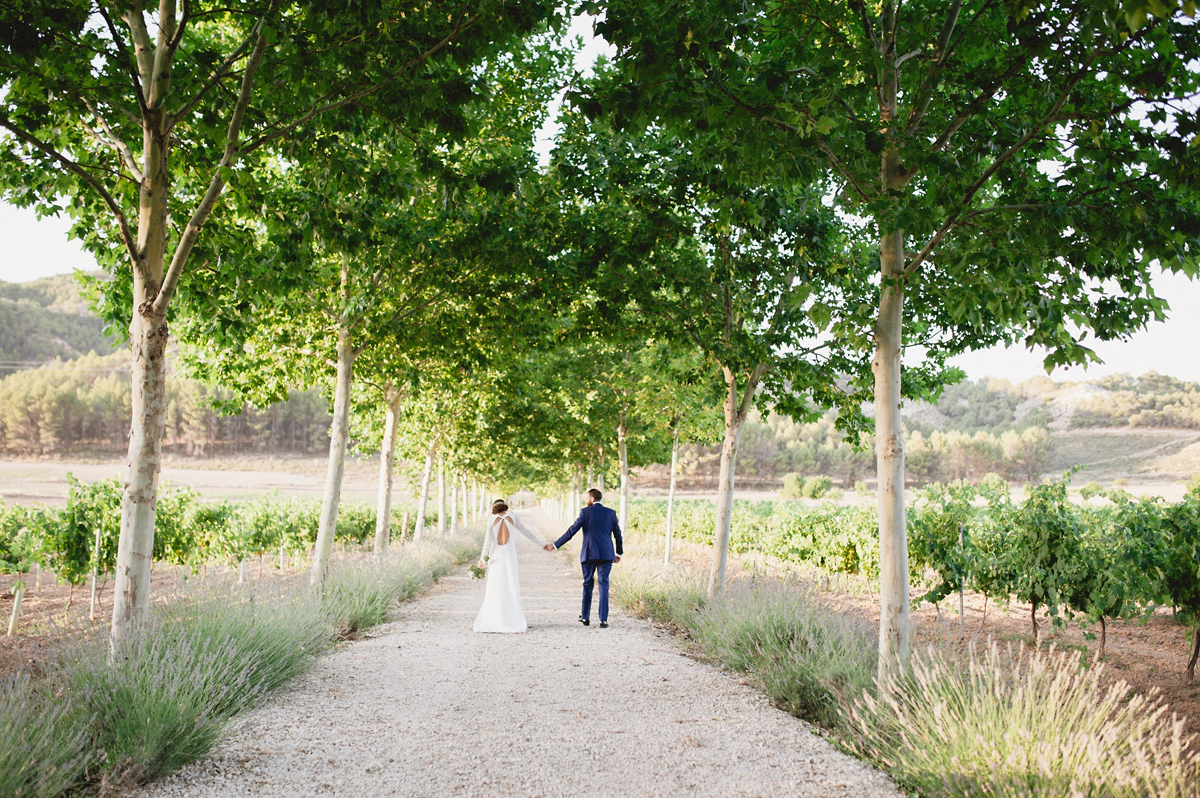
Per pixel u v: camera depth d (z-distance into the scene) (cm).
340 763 397
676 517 2853
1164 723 329
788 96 423
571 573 1880
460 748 426
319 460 15350
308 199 705
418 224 862
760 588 775
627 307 943
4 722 341
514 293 902
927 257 571
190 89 541
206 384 1084
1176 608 720
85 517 1004
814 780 378
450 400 1870
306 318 1023
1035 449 15588
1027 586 775
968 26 481
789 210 754
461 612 1050
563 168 786
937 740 377
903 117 508
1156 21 369
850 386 904
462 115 576
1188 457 17638
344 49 510
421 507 2094
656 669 645
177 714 390
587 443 2142
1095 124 436
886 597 505
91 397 16150
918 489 973
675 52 397
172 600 652
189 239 524
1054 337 520
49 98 545
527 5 487
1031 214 462
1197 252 437
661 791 361
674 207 815
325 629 733
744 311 875
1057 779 307
